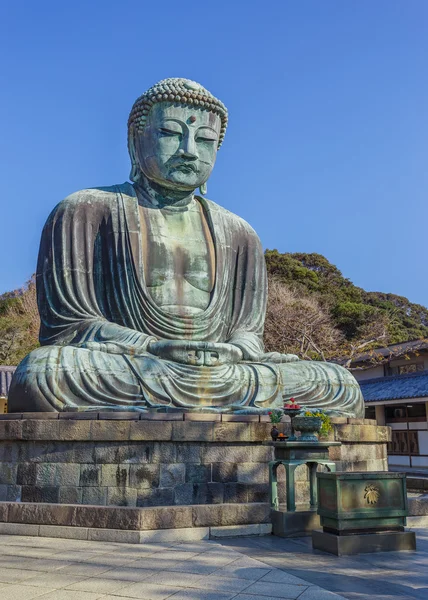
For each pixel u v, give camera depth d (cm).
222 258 1302
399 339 4478
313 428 815
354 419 1085
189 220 1323
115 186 1316
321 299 4669
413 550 689
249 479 927
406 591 517
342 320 4441
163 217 1298
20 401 1006
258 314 1353
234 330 1305
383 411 2927
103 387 1016
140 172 1327
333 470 812
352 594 505
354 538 670
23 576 556
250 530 788
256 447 943
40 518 780
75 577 553
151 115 1283
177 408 1015
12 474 914
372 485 697
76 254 1207
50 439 896
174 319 1198
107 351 1069
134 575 563
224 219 1360
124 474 884
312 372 1186
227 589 516
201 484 904
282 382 1150
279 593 505
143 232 1255
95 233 1238
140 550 683
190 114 1280
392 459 2838
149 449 894
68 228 1222
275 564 617
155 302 1216
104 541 737
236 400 1100
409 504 891
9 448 926
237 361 1168
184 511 764
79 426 893
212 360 1119
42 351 1029
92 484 882
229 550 689
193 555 658
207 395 1079
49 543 723
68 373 1000
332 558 647
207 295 1274
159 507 756
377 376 3331
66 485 887
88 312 1185
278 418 936
